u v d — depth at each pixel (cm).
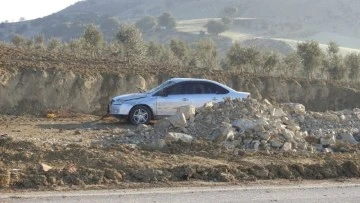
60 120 1961
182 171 1054
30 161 1077
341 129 1526
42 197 869
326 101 3494
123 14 18525
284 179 1081
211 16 16888
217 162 1158
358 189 1006
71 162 1087
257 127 1345
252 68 4175
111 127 1720
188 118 1453
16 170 990
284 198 911
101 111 2425
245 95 1816
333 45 5088
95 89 2441
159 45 4978
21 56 2750
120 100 1788
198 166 1068
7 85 2222
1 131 1552
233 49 4241
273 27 14112
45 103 2280
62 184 963
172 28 13125
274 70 4256
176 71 2955
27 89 2267
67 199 861
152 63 3369
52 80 2330
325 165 1145
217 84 1820
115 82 2506
